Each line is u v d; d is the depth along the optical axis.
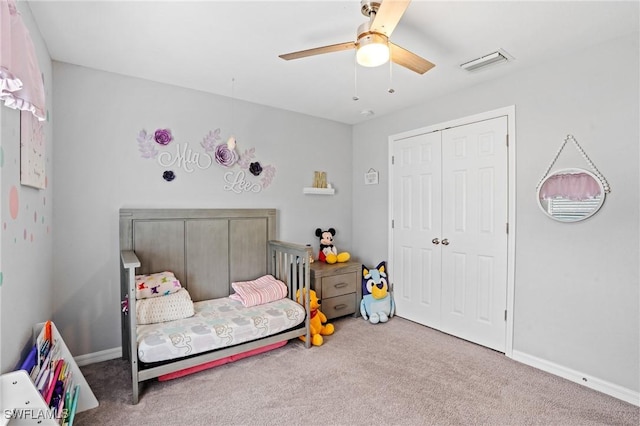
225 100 3.17
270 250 3.41
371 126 3.96
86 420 1.87
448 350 2.80
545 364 2.46
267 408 1.99
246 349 2.49
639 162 2.03
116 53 2.29
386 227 3.79
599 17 1.86
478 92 2.88
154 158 2.80
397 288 3.67
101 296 2.58
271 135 3.49
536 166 2.50
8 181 1.38
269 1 1.71
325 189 3.85
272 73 2.63
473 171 2.93
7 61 1.11
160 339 2.15
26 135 1.60
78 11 1.79
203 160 3.05
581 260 2.27
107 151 2.59
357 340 3.01
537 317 2.51
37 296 1.89
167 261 2.84
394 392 2.16
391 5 1.39
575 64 2.28
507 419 1.89
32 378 1.47
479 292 2.91
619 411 1.97
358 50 1.65
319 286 3.34
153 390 2.18
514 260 2.64
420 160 3.40
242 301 2.88
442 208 3.20
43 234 2.06
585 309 2.26
